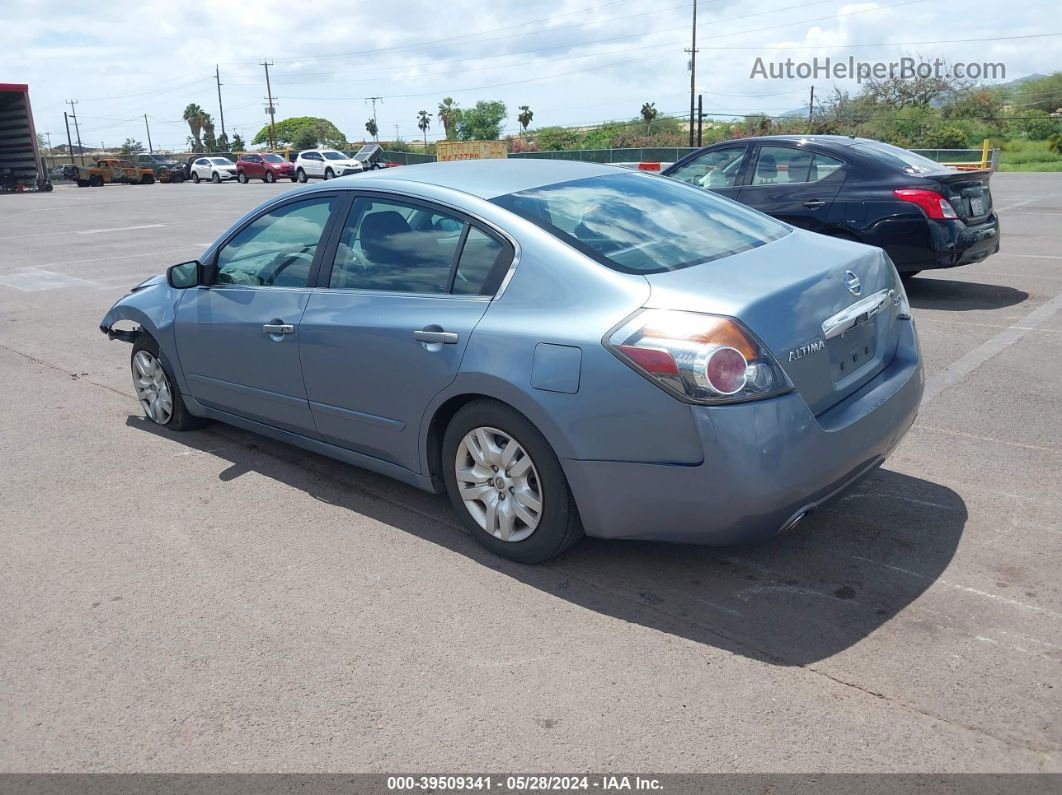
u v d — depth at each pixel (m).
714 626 3.26
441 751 2.68
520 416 3.53
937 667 2.96
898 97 55.53
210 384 5.07
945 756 2.55
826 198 8.40
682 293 3.23
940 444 4.91
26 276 12.66
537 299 3.49
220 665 3.16
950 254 7.97
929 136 47.62
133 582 3.77
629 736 2.70
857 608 3.34
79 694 3.03
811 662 3.02
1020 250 11.48
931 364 6.43
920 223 7.93
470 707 2.87
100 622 3.47
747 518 3.13
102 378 7.05
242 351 4.72
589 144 62.09
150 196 32.44
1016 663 2.96
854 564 3.66
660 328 3.15
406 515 4.32
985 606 3.31
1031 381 5.95
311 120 123.81
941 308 8.22
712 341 3.05
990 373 6.15
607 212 3.85
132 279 12.12
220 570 3.85
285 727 2.82
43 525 4.36
